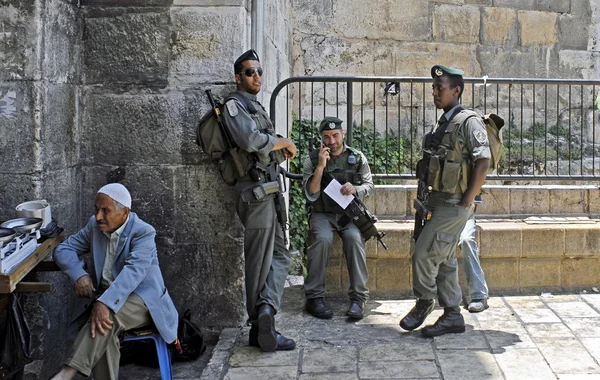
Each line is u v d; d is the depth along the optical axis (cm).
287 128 740
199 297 482
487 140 425
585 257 566
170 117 471
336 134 514
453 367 402
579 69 916
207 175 474
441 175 434
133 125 473
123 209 370
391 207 612
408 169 761
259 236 434
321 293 505
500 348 431
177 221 478
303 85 854
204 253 480
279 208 443
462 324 461
